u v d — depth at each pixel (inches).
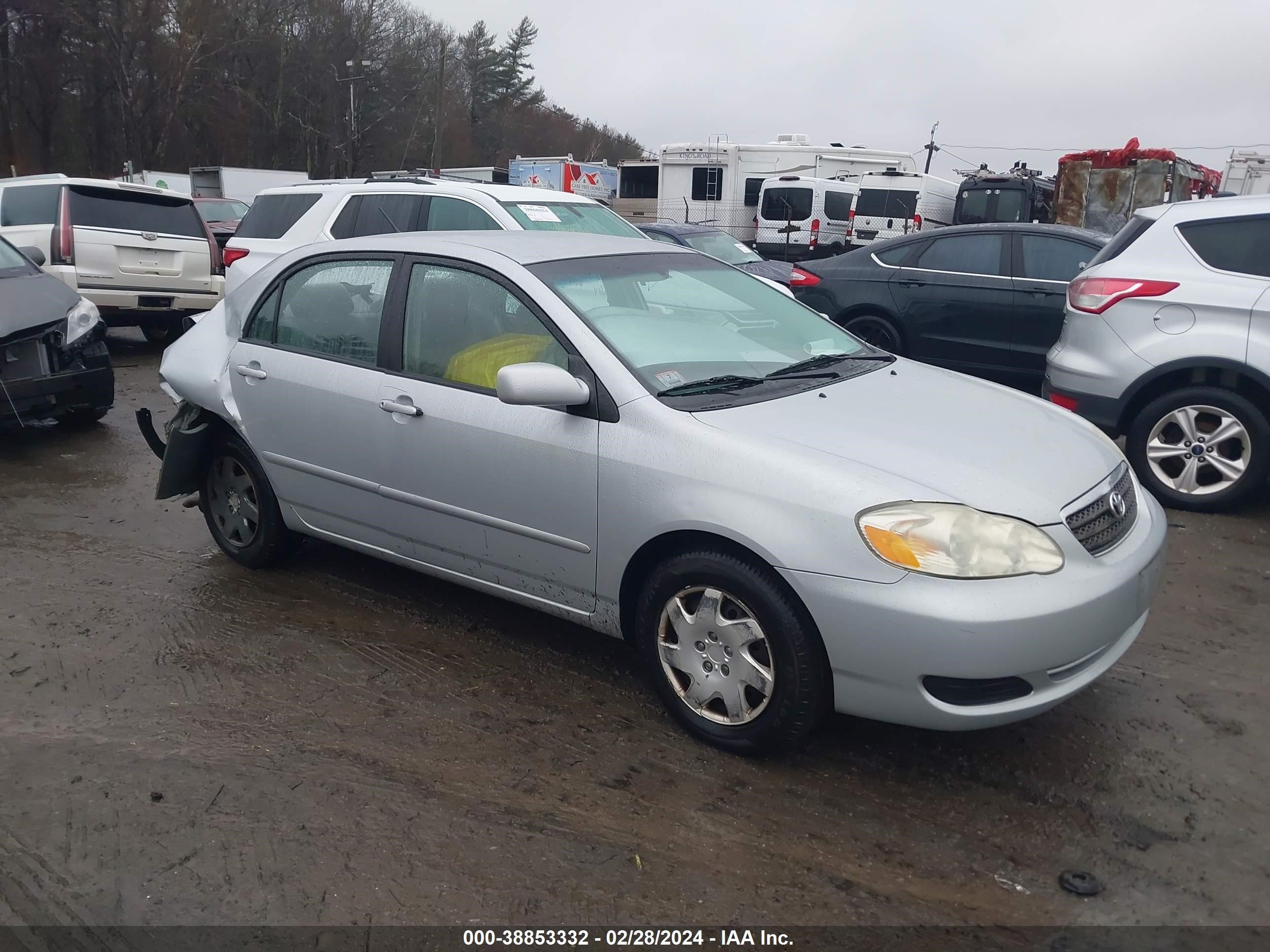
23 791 121.0
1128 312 225.8
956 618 108.3
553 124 2930.6
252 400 175.3
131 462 270.1
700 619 126.7
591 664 154.4
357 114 2117.4
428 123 2209.6
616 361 133.8
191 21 1879.9
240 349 179.6
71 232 398.9
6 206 410.9
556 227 303.0
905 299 330.0
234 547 191.2
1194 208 224.5
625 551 130.5
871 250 345.4
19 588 182.7
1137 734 133.1
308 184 343.9
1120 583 117.4
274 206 345.1
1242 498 219.6
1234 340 213.5
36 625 167.3
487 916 100.0
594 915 100.3
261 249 335.6
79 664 153.6
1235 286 214.2
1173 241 224.2
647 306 150.8
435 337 153.2
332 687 146.9
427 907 101.2
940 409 139.0
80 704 141.6
